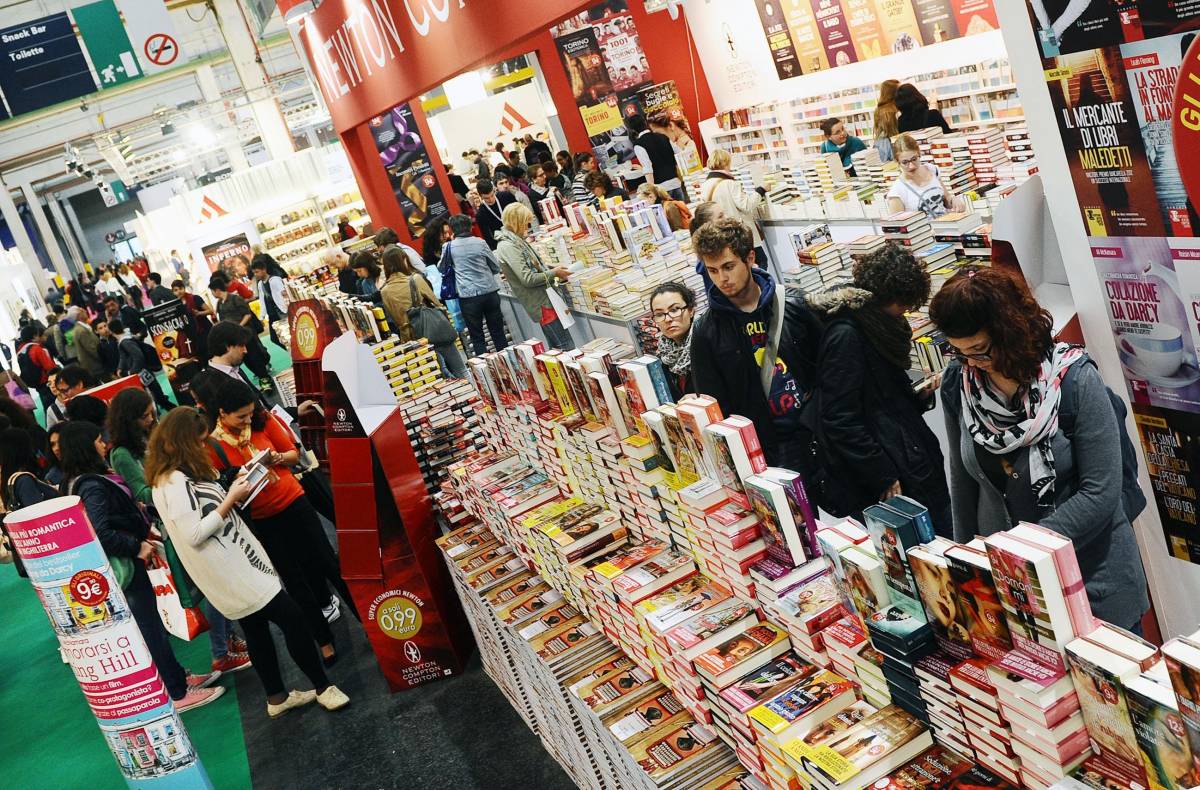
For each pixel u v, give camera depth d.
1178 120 2.47
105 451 6.11
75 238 48.50
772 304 3.45
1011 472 2.47
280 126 25.67
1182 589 3.07
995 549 1.74
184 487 4.84
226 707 5.78
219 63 29.83
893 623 2.07
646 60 14.79
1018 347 2.30
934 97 9.77
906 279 3.10
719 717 2.68
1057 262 3.17
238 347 6.48
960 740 1.97
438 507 5.50
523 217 8.29
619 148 14.95
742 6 13.19
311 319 6.04
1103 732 1.67
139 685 4.38
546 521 3.82
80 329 14.36
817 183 7.38
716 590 2.92
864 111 11.35
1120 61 2.57
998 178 6.39
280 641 6.47
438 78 7.94
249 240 22.81
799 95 12.93
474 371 4.84
